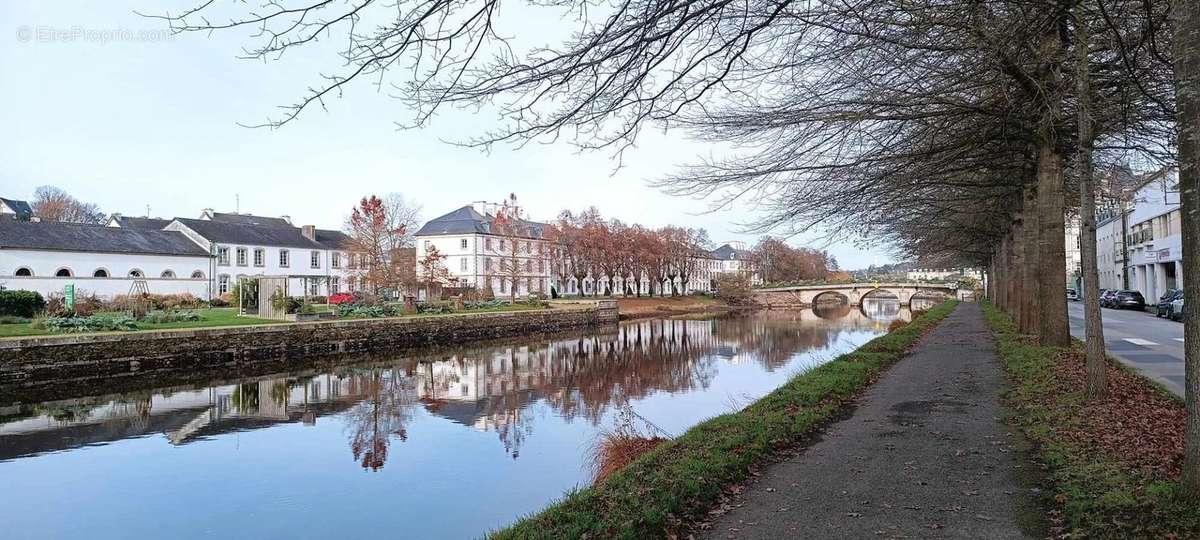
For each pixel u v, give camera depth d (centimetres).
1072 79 997
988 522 535
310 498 1093
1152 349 1786
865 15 709
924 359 1631
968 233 2812
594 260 7862
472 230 7425
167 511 1039
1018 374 1206
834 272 15338
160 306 3578
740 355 3197
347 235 7188
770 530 541
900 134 1125
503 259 6969
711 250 13938
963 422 900
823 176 1120
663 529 549
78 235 4538
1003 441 788
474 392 2230
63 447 1442
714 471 677
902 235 2331
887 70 915
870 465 709
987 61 796
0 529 970
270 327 2941
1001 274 3531
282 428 1645
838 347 3425
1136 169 1491
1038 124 1062
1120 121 1040
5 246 4056
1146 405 870
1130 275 5294
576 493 686
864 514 566
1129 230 5322
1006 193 1819
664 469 686
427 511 1027
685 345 3797
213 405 1977
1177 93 474
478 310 4969
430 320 3866
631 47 521
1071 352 1305
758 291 9188
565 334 4766
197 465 1298
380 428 1648
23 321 2812
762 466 725
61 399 2048
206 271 5144
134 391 2208
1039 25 701
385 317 3803
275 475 1227
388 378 2577
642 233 8481
